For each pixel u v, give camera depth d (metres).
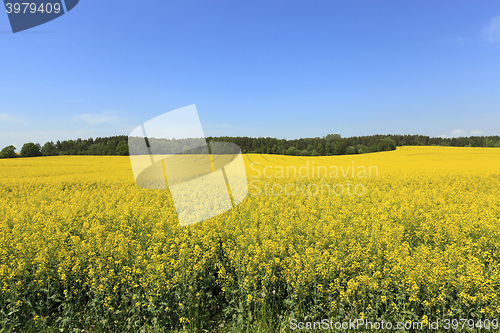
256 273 5.53
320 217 10.12
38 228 8.19
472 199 12.35
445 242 7.68
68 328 5.02
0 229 8.31
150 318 4.97
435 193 13.68
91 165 38.84
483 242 7.03
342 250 6.46
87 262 5.98
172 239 7.22
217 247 6.92
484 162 40.19
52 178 21.55
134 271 5.32
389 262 5.77
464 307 4.91
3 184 18.73
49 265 5.88
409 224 8.87
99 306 4.95
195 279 5.62
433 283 4.94
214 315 5.55
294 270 5.48
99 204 11.50
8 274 5.23
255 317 5.08
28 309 5.11
